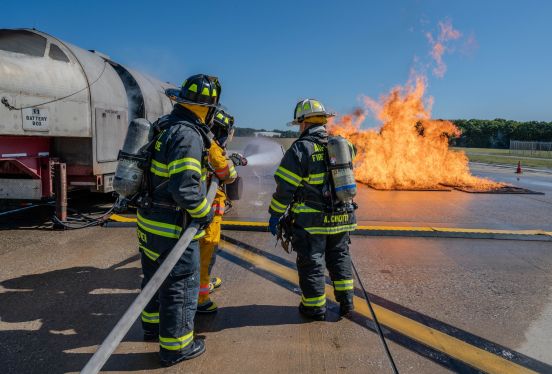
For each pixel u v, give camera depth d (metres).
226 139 3.22
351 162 3.25
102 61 6.73
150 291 2.21
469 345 2.93
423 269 4.52
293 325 3.17
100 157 6.24
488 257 5.01
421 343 2.94
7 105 4.79
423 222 6.82
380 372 2.58
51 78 5.35
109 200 8.25
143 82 8.01
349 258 3.41
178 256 2.37
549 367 2.68
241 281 4.07
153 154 2.55
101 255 4.73
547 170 20.02
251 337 2.98
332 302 3.63
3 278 3.97
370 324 3.21
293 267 4.50
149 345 2.87
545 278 4.32
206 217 2.53
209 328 3.11
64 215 5.84
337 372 2.57
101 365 1.96
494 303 3.65
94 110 6.04
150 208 2.56
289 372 2.56
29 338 2.90
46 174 5.83
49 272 4.16
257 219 6.70
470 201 9.20
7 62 4.88
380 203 8.67
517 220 7.15
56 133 5.43
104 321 3.17
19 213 6.86
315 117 3.34
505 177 15.88
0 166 5.69
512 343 2.97
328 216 3.17
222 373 2.54
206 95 2.61
